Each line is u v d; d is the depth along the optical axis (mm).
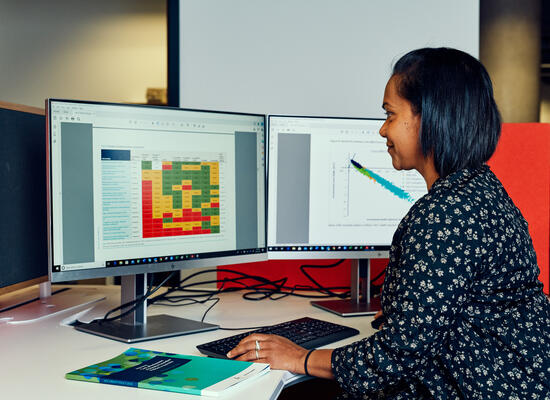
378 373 930
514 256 925
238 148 1451
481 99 963
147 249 1305
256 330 1259
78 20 4172
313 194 1570
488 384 882
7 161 1402
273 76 2043
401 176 1598
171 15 2055
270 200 1552
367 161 1585
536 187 1790
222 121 1417
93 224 1231
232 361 1033
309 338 1200
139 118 1288
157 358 1048
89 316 1387
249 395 879
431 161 1003
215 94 2059
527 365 882
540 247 1796
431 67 966
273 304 1624
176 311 1513
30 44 4254
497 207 931
